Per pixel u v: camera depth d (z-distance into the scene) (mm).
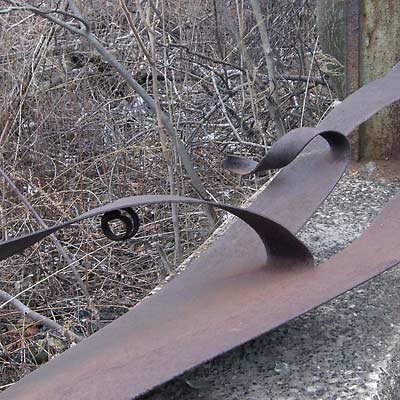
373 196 1546
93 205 2793
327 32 2076
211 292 1011
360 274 988
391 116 1635
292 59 3564
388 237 1087
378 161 1671
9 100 2877
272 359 964
